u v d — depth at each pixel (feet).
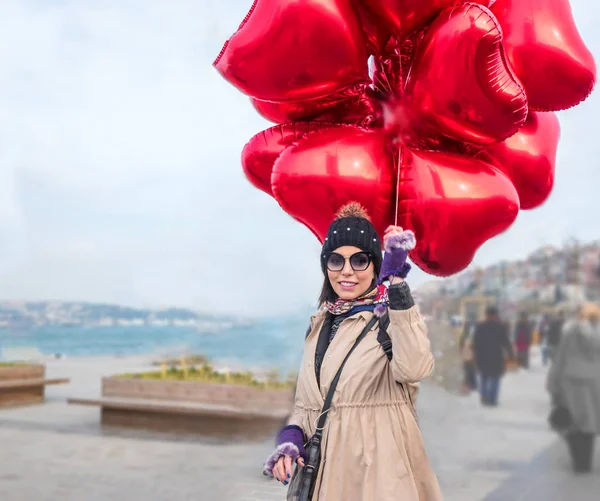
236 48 9.78
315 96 10.27
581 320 24.26
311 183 10.14
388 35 10.61
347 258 8.33
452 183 10.20
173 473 24.06
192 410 32.89
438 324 52.85
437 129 10.38
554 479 19.74
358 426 7.87
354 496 7.75
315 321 8.66
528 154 11.33
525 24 10.21
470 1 10.23
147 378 39.27
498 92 9.49
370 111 10.98
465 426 29.60
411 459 8.00
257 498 20.08
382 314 8.09
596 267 83.87
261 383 36.17
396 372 7.73
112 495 21.26
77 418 37.99
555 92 10.38
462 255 10.53
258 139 11.78
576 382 23.56
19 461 26.32
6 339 214.48
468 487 19.03
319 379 8.28
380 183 10.23
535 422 30.58
